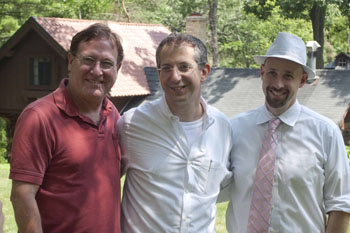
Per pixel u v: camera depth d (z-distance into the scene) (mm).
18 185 2715
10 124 22000
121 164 3246
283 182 3316
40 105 2807
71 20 20000
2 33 25297
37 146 2734
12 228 6918
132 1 33469
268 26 33719
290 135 3369
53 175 2801
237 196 3469
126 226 3189
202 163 3141
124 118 3193
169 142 3117
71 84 2934
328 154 3326
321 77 18391
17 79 20500
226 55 35562
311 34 33750
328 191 3350
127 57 20828
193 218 3102
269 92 3367
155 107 3145
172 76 3025
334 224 3307
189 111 3156
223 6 34156
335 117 16594
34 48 19953
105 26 3043
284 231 3303
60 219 2787
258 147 3430
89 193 2832
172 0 33562
